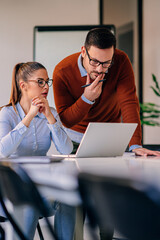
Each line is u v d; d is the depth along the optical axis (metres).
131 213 0.53
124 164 1.00
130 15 4.17
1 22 4.16
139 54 4.17
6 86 4.12
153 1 4.21
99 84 1.89
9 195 0.96
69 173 0.73
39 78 1.65
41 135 1.69
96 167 0.88
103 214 0.60
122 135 1.50
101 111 2.25
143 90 4.22
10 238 1.25
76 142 2.38
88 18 4.14
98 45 1.78
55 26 4.00
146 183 0.55
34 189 0.81
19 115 1.67
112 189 0.57
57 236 1.23
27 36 4.15
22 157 1.33
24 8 4.16
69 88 2.18
